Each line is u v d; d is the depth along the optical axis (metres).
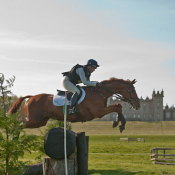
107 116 169.75
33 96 11.80
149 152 31.47
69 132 9.22
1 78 9.80
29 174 10.37
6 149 8.58
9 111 11.89
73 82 11.20
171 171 13.70
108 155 27.30
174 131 107.06
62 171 9.09
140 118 182.12
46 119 11.66
